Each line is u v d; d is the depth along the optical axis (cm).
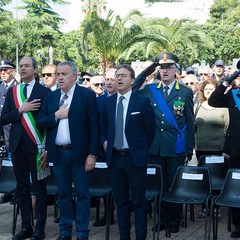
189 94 662
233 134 642
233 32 4466
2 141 701
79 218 595
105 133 601
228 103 651
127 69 584
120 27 2723
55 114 589
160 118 659
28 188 630
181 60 3300
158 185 644
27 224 630
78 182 593
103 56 2756
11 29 4306
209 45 3275
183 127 662
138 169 579
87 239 596
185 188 640
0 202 815
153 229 614
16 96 622
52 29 4897
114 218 722
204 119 742
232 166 649
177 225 661
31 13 5028
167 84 666
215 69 1024
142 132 583
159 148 662
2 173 711
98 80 812
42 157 612
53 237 638
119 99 588
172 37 3089
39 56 4284
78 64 3719
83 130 592
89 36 2758
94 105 596
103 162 688
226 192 614
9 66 827
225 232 658
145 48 2783
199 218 726
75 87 601
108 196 622
